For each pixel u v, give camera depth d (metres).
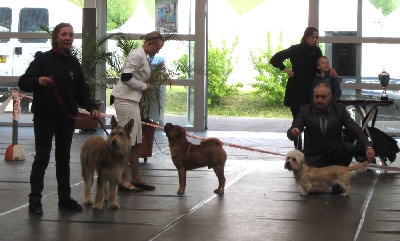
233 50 24.06
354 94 15.41
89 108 7.32
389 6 15.18
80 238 6.11
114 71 12.73
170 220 6.85
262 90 23.78
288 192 8.47
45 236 6.17
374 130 10.29
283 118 21.20
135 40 15.90
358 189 8.74
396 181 9.43
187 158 8.19
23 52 16.36
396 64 15.24
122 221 6.78
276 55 11.48
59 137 7.21
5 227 6.49
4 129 15.72
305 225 6.70
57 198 7.89
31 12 16.31
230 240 6.09
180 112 15.88
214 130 16.31
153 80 10.90
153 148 12.66
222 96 23.89
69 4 16.27
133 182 8.52
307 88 11.27
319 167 8.85
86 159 7.43
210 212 7.24
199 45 15.70
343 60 15.36
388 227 6.63
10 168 10.10
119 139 7.16
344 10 15.30
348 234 6.34
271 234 6.32
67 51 7.11
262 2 24.09
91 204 7.56
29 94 16.28
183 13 15.74
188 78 15.80
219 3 24.25
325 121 8.88
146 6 15.91
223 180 8.33
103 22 15.98
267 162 11.12
